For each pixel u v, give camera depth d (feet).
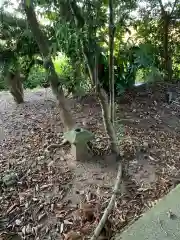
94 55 6.96
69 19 6.71
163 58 14.79
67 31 6.87
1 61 11.41
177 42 14.73
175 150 9.18
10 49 11.28
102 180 7.84
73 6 6.18
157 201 6.84
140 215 6.40
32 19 7.97
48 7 7.23
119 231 6.12
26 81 14.65
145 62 13.12
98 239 5.84
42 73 14.35
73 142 8.45
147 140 9.72
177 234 5.57
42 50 8.59
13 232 6.46
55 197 7.39
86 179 7.94
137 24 13.30
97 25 6.75
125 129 10.40
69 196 7.39
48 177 8.15
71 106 12.51
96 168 8.35
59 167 8.54
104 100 7.60
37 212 6.97
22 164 8.84
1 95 15.47
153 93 13.57
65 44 8.17
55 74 9.02
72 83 11.91
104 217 6.16
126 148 9.20
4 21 10.01
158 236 5.56
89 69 7.21
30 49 11.12
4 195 7.58
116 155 8.61
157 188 7.44
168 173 8.03
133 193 7.29
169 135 10.14
